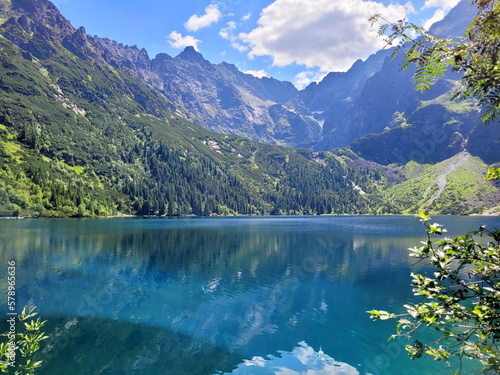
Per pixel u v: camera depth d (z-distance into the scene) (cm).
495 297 419
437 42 450
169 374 1931
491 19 418
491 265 420
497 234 429
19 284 3806
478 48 432
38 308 3028
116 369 1977
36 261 5050
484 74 433
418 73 473
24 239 7375
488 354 429
